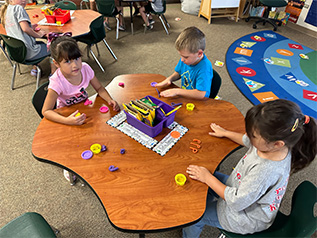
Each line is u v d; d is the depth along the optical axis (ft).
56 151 3.66
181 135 4.03
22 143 6.91
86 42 9.51
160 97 4.92
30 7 13.03
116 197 3.05
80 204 5.48
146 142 3.86
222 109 4.70
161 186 3.21
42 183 5.88
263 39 14.02
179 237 4.96
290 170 3.23
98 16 9.55
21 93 8.90
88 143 3.82
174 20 15.92
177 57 11.71
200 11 16.35
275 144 2.65
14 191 5.66
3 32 8.26
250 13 16.61
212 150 3.79
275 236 3.40
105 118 4.34
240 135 3.93
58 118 4.18
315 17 14.35
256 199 2.99
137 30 14.34
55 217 5.21
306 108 8.84
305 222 2.94
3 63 10.67
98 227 5.08
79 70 4.47
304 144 2.89
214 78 5.73
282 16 15.83
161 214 2.88
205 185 3.27
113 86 5.23
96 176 3.30
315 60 12.08
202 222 3.92
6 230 3.44
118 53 11.87
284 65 11.51
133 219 2.81
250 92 9.59
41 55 8.55
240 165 3.52
